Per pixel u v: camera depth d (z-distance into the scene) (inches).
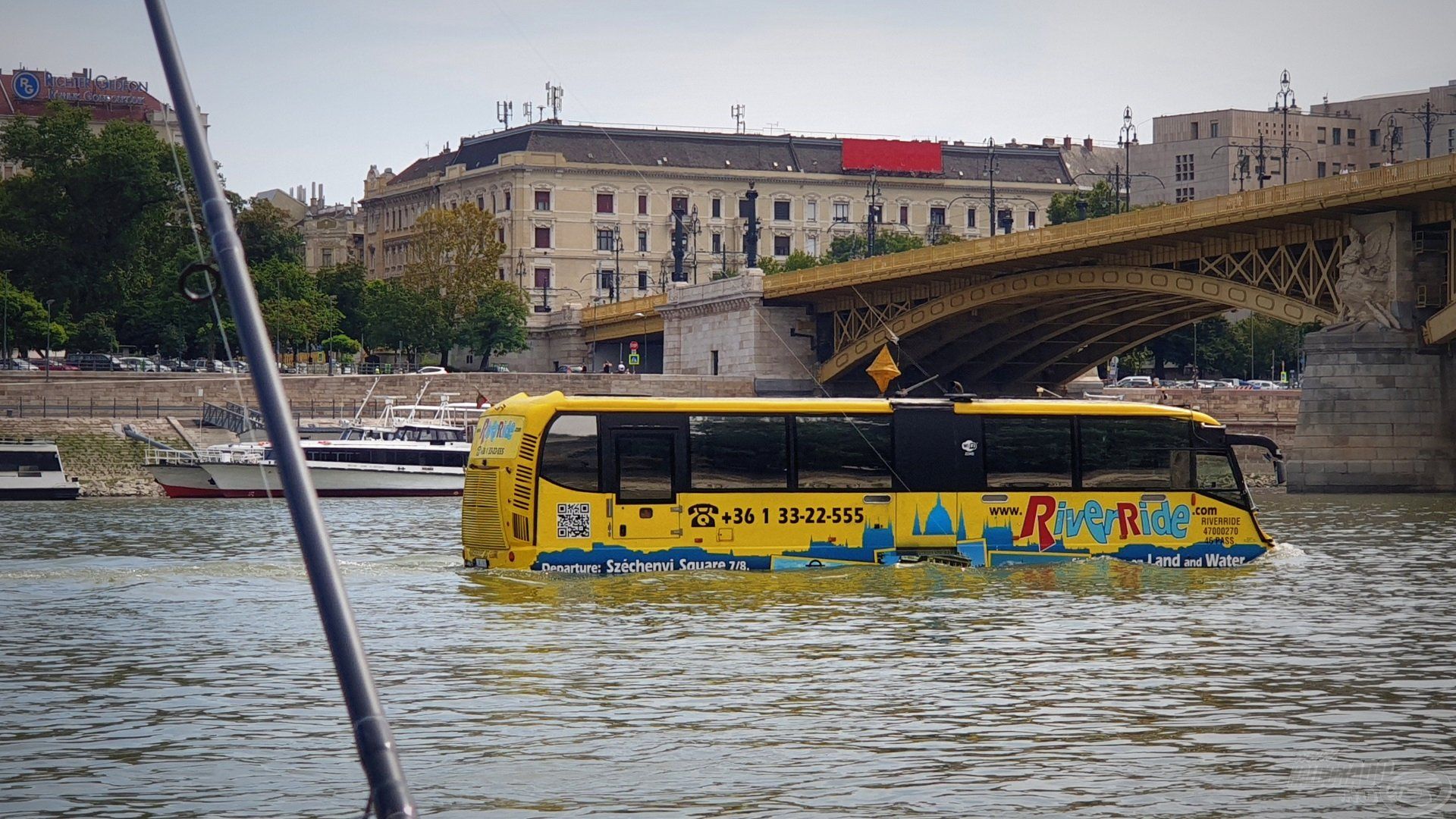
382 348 5733.3
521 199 7180.1
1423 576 1295.5
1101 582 1230.3
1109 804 542.9
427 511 2477.9
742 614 1040.2
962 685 779.4
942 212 7805.1
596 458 1253.1
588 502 1248.2
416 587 1184.8
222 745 641.0
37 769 598.2
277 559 1520.7
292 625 1000.9
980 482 1321.4
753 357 4311.0
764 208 7549.2
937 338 3779.5
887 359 2151.8
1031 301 3503.9
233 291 325.7
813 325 4360.2
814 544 1286.9
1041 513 1332.4
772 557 1275.8
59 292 4894.2
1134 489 1354.6
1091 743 642.2
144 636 952.9
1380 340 2810.0
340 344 5206.7
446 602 1099.9
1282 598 1141.1
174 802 546.0
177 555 1579.7
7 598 1139.9
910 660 856.9
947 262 3501.5
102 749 634.2
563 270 7244.1
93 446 3248.0
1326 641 927.0
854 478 1295.5
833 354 4286.4
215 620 1026.1
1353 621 1014.4
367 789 563.2
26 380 3769.7
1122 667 833.5
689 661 851.4
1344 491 2834.6
